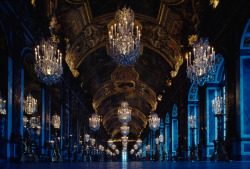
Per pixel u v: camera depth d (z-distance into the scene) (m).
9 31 10.69
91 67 30.06
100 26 23.69
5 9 10.31
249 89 10.88
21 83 11.74
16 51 11.23
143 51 28.41
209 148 15.34
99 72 32.72
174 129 27.17
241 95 10.88
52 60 12.38
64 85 20.89
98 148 47.22
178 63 24.14
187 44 20.33
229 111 11.70
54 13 17.36
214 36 13.81
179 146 22.64
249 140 10.64
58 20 18.67
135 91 40.66
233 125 11.26
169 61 26.58
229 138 11.42
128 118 24.02
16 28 11.25
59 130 19.23
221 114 12.12
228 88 11.91
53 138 18.27
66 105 21.69
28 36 12.68
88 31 23.47
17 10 11.21
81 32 22.83
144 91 39.59
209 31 14.61
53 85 18.23
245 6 10.36
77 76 26.78
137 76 35.03
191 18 17.97
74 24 21.06
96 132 44.44
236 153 10.96
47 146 15.48
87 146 32.50
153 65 30.45
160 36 24.22
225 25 12.31
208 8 14.73
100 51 27.95
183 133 21.95
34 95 15.77
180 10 18.53
